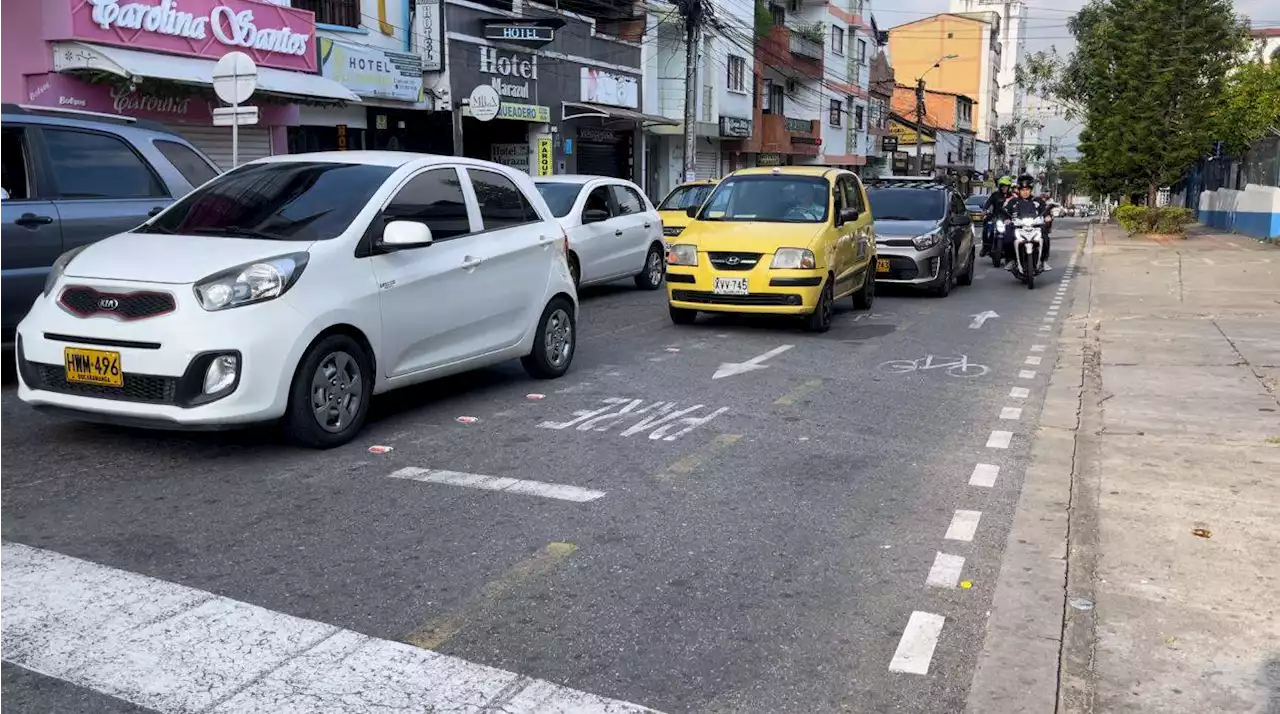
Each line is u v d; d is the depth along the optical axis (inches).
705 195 742.5
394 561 181.3
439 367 283.9
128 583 169.6
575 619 159.8
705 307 447.2
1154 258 888.3
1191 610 163.2
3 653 144.8
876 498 222.2
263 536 192.1
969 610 165.6
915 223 612.4
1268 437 271.6
